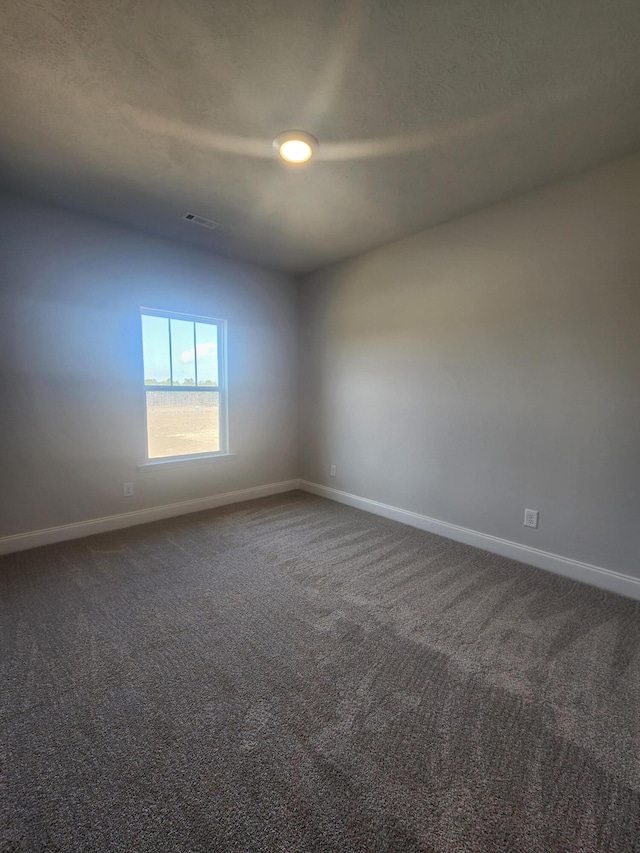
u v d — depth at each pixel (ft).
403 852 3.26
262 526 10.91
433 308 10.13
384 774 3.91
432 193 8.23
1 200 8.39
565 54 4.83
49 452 9.37
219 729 4.42
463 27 4.51
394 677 5.24
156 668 5.37
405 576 8.05
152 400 11.21
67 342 9.45
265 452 13.92
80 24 4.48
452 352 9.78
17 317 8.73
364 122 6.06
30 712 4.62
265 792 3.73
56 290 9.20
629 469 7.24
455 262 9.57
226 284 12.32
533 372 8.36
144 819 3.49
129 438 10.66
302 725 4.48
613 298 7.23
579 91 5.40
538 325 8.21
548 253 7.97
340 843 3.32
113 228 9.94
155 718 4.57
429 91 5.42
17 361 8.80
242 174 7.57
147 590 7.41
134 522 10.91
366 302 11.91
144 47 4.77
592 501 7.71
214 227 10.08
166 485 11.53
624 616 6.68
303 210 9.07
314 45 4.73
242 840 3.33
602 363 7.43
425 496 10.65
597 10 4.30
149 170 7.45
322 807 3.60
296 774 3.90
